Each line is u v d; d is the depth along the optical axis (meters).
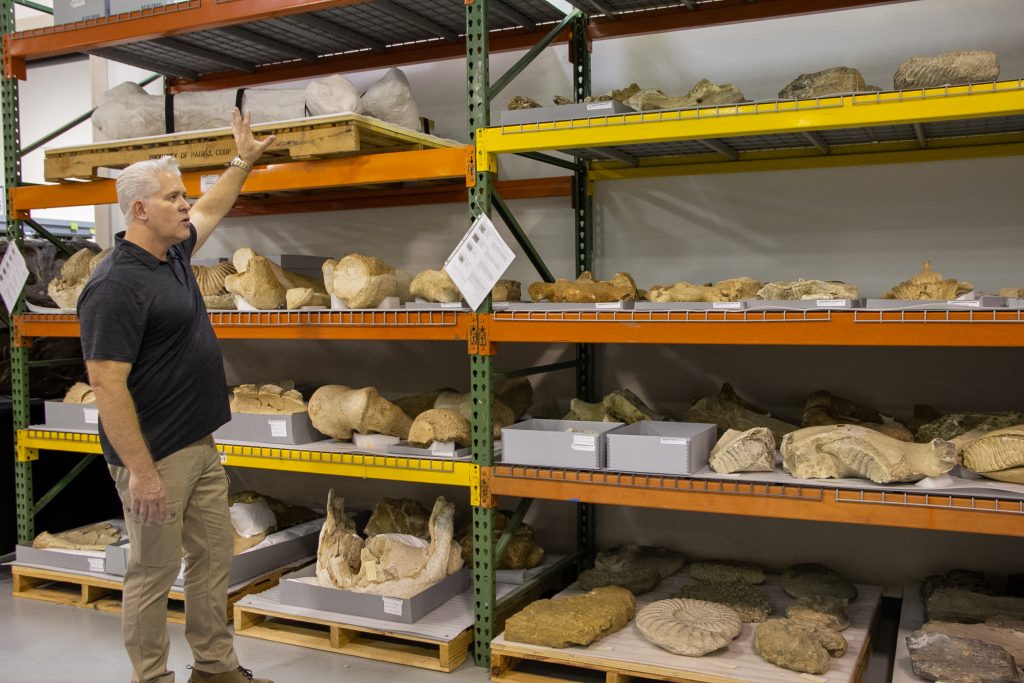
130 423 2.71
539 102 4.30
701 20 3.90
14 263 4.34
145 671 2.96
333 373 4.84
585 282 3.42
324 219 4.82
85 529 4.46
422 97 4.55
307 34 4.32
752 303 2.98
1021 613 3.14
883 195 3.71
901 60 3.64
